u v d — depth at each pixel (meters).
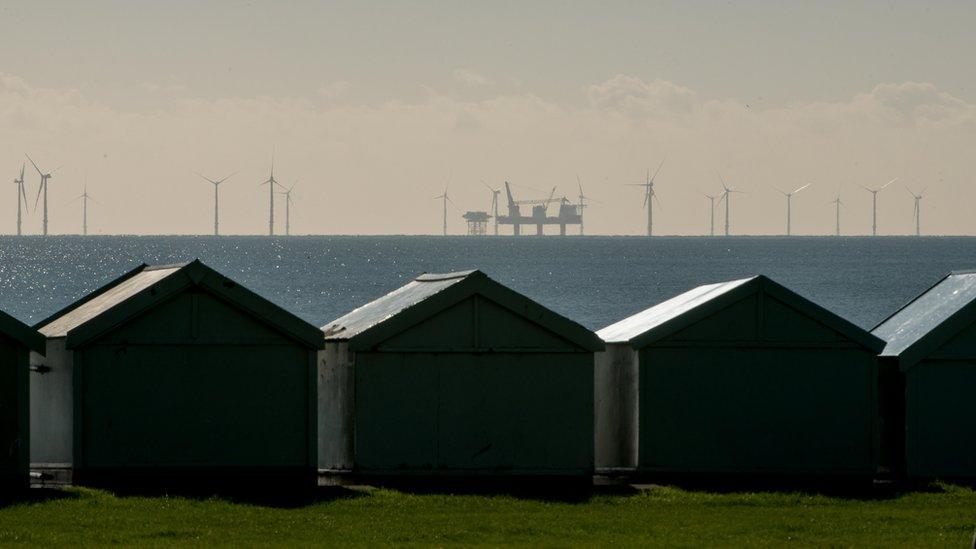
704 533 74.44
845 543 71.56
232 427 88.25
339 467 93.44
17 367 84.75
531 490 90.69
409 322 90.12
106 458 86.88
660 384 94.56
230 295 87.88
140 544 68.94
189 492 87.31
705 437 94.69
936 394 95.44
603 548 69.19
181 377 87.75
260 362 88.75
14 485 84.44
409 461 90.19
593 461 91.44
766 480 94.75
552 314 91.25
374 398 89.94
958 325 95.19
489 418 90.81
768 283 95.00
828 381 95.38
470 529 74.75
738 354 95.00
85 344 86.31
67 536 70.75
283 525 75.19
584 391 91.69
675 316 94.81
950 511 83.12
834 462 95.19
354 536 72.12
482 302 91.06
